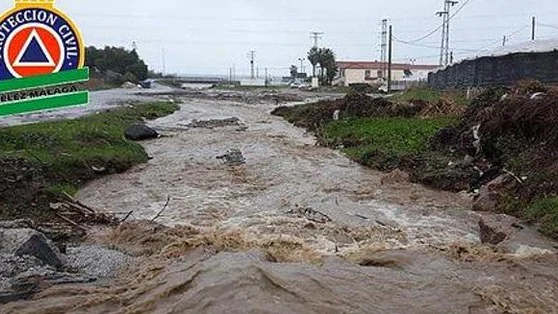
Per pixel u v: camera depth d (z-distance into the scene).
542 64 24.16
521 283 7.66
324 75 87.62
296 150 21.67
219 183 15.51
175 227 11.05
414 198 13.93
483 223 10.80
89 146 17.84
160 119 34.34
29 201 11.54
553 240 9.72
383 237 10.80
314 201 13.57
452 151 17.22
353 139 22.05
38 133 17.89
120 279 7.85
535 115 14.54
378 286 7.20
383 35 83.44
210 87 94.44
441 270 8.13
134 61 85.81
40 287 7.26
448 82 40.12
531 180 12.20
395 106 27.89
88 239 10.34
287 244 9.94
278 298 6.29
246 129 29.69
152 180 15.83
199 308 6.05
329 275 7.33
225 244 9.58
